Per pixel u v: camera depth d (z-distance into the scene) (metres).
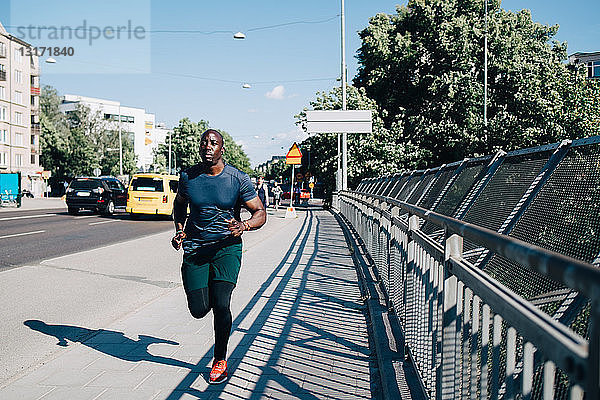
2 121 65.19
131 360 5.22
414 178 10.30
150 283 9.36
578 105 18.64
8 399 4.27
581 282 1.33
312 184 52.28
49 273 10.22
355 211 15.48
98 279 9.69
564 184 3.24
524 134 19.55
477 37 31.03
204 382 4.62
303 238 16.73
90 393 4.39
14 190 36.16
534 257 1.67
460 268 3.00
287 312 7.03
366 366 4.98
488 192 4.92
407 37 34.31
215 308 4.62
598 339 1.26
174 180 25.88
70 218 25.03
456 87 30.00
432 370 3.72
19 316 7.05
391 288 6.62
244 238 17.28
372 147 31.78
